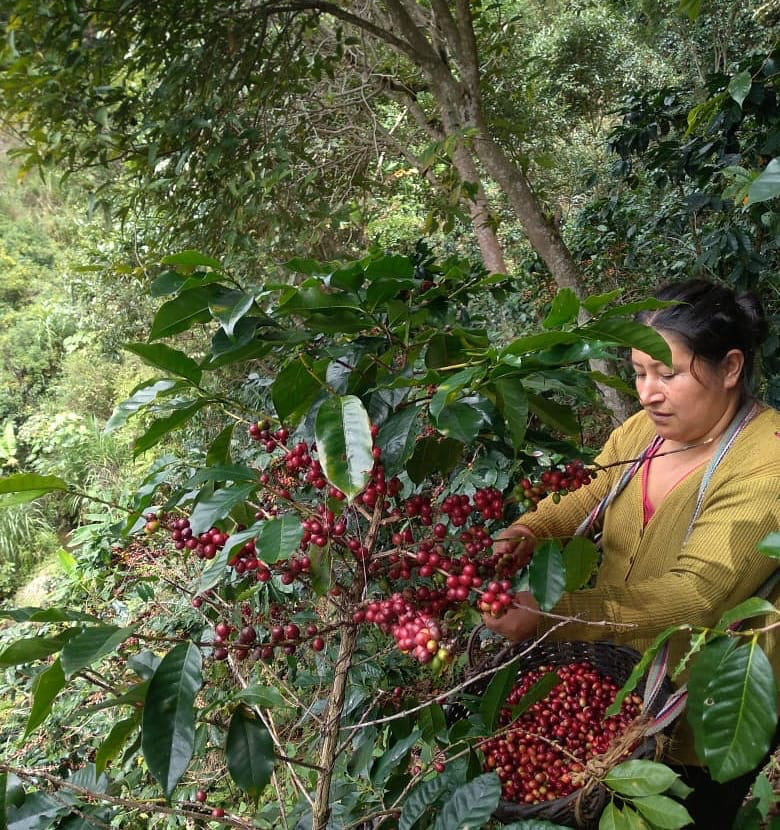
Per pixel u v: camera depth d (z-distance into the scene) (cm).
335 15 296
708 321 101
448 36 303
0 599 600
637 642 117
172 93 266
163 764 70
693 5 172
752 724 61
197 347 475
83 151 276
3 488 82
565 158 663
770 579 99
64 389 827
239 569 88
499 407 94
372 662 158
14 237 1112
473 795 82
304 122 347
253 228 321
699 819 111
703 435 110
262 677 147
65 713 225
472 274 290
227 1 277
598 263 409
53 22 241
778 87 218
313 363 92
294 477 104
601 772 85
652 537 113
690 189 356
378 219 596
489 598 85
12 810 80
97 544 274
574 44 766
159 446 514
